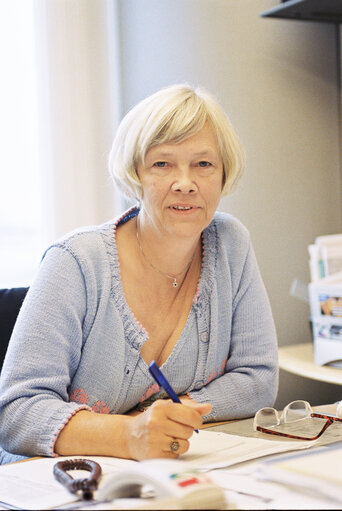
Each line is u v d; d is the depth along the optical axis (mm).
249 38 2416
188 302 1305
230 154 1226
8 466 920
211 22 2377
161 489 635
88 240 1256
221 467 826
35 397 1089
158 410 915
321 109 2564
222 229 1393
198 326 1298
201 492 624
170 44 2369
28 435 1040
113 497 697
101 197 2299
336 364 1955
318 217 2580
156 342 1278
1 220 2223
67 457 983
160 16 2371
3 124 2207
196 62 2373
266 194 2445
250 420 1172
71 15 2225
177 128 1148
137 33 2359
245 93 2406
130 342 1234
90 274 1219
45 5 2180
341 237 2209
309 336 2561
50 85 2201
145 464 672
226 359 1377
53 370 1144
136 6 2354
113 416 1010
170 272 1267
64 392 1158
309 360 2084
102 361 1223
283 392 2447
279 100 2469
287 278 2506
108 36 2312
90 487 764
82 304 1208
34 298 1186
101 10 2287
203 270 1329
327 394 2562
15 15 2203
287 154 2490
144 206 1226
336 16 2361
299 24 2510
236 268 1385
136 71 2361
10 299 1423
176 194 1178
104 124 2309
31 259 2271
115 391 1224
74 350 1197
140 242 1280
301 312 2541
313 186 2559
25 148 2242
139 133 1187
